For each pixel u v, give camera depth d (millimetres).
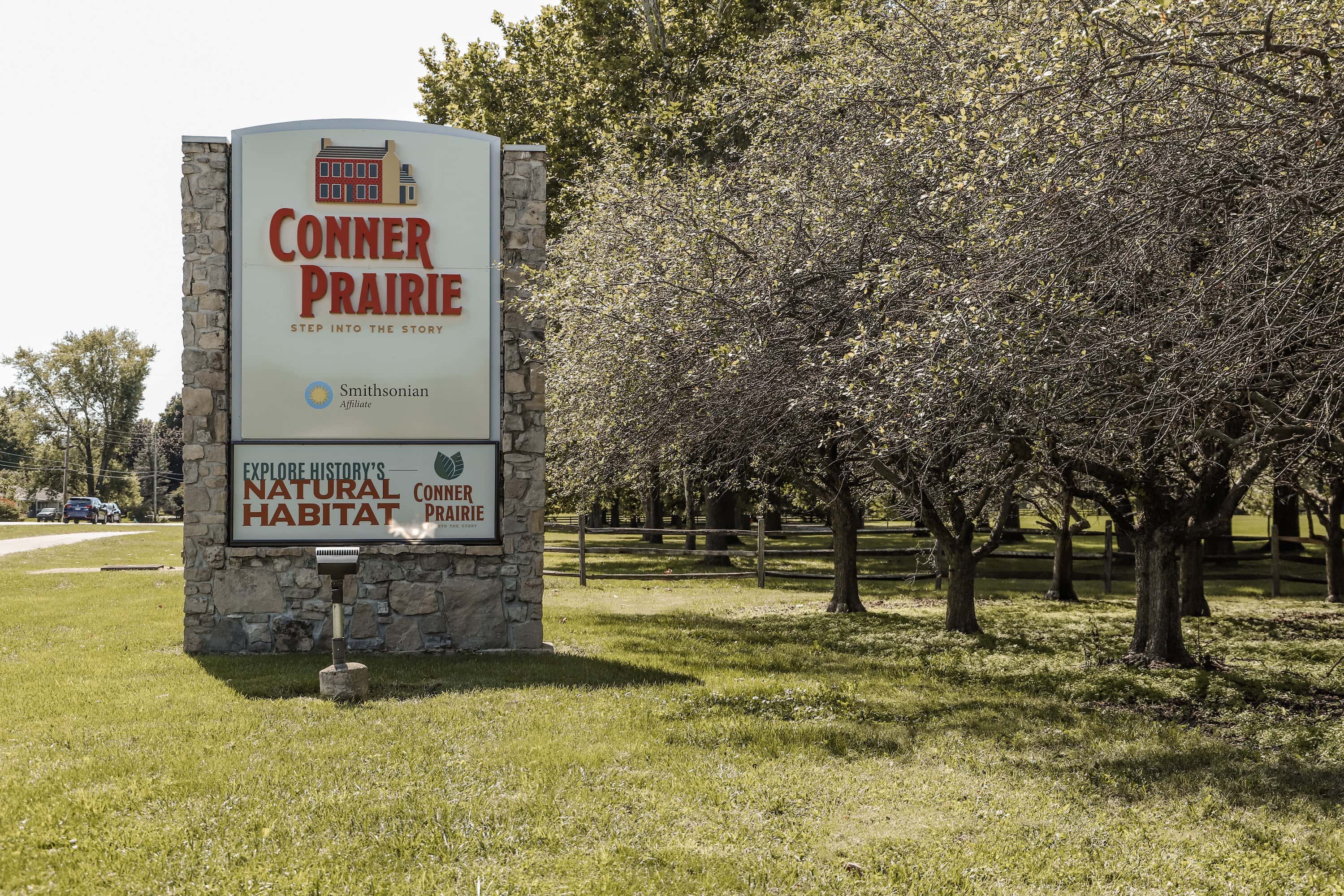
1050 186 5738
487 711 7660
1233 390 6004
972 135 6098
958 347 5949
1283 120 5660
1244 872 4664
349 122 10578
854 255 8594
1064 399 6457
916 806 5559
